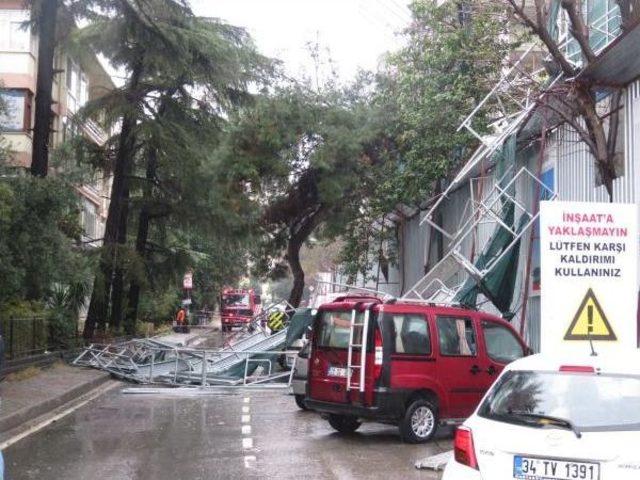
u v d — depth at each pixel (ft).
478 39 67.31
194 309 204.13
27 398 49.65
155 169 99.71
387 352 36.50
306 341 49.49
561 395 18.88
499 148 59.21
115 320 98.32
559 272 27.61
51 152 96.99
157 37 78.84
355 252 95.35
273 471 31.14
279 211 92.07
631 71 44.62
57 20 77.71
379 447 36.55
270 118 84.48
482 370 39.63
